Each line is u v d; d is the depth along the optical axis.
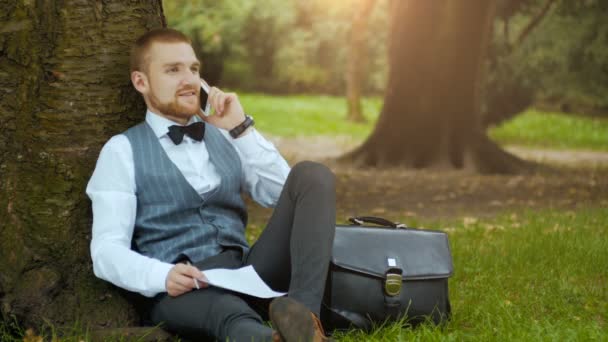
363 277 3.20
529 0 15.67
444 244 3.38
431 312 3.29
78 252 3.29
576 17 17.28
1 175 3.27
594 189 11.28
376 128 14.67
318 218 2.92
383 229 3.33
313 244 2.88
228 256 3.12
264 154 3.33
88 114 3.38
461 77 13.97
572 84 19.91
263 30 34.62
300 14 35.16
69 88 3.36
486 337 3.18
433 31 14.01
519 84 19.39
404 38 14.16
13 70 3.34
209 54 30.44
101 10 3.44
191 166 3.14
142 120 3.53
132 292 3.26
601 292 4.18
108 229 2.99
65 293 3.21
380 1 29.72
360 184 11.94
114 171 3.04
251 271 2.96
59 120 3.35
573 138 23.42
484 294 4.15
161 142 3.14
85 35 3.40
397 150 14.38
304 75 35.19
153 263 2.93
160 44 3.12
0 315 3.16
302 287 2.86
